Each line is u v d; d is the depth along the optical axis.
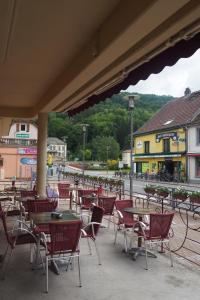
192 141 31.25
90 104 7.22
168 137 34.38
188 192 10.88
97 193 10.55
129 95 11.79
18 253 5.88
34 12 3.96
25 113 11.16
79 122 78.12
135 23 3.38
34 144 34.84
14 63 6.00
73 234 4.65
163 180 32.94
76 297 4.15
